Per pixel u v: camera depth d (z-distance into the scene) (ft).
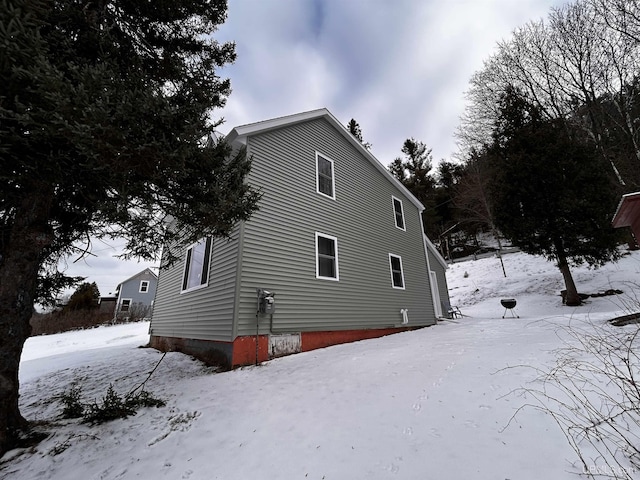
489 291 53.78
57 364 26.71
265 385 13.67
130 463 7.93
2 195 8.88
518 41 55.42
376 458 7.07
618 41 43.80
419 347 19.20
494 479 5.76
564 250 38.37
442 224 93.97
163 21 13.76
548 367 11.16
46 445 8.87
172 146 8.57
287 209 23.49
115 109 7.35
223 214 11.03
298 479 6.66
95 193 9.86
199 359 21.11
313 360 17.87
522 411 8.22
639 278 37.68
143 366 21.50
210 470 7.36
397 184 39.58
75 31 9.61
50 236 9.61
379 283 30.91
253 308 18.95
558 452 6.30
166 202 10.44
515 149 41.60
